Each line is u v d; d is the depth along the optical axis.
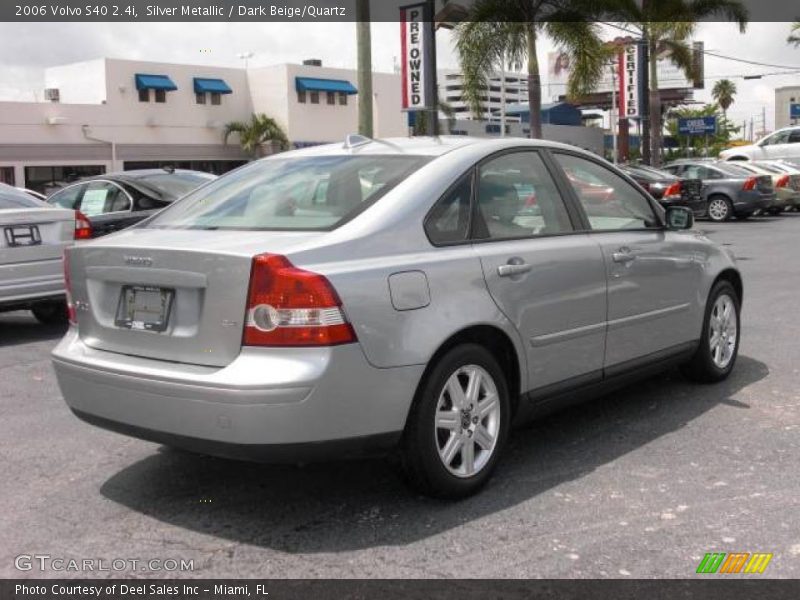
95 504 4.22
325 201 4.20
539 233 4.61
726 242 16.75
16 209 8.08
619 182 5.36
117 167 41.78
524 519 3.92
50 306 9.37
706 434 5.06
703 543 3.65
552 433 5.16
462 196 4.29
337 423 3.61
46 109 39.06
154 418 3.79
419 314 3.85
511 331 4.26
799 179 24.23
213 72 45.31
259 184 4.63
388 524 3.90
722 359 6.13
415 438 3.90
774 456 4.67
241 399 3.51
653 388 6.05
